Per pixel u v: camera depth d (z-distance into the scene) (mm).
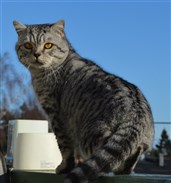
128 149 860
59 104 1091
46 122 1237
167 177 780
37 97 1156
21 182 995
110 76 1006
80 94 1010
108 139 872
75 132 1021
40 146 1076
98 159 840
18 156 1079
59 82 1100
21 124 1215
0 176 991
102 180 839
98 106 944
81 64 1089
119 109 901
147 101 955
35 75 1157
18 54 1205
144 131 891
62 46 1156
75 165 1042
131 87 969
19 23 1211
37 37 1163
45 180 943
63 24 1191
